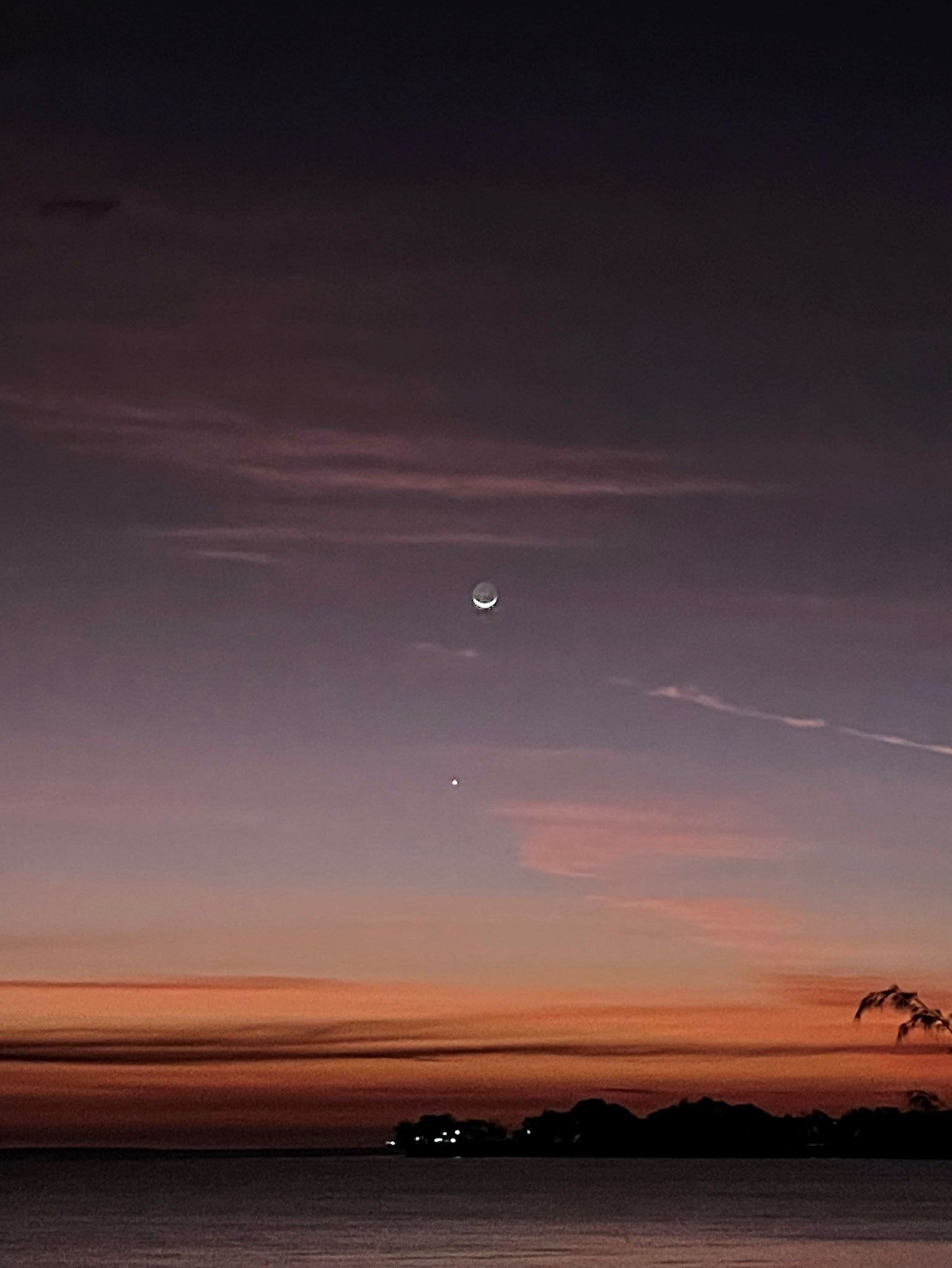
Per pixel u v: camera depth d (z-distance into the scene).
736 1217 160.00
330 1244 124.19
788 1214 165.12
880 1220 154.00
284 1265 106.12
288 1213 173.38
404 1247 121.62
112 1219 160.50
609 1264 106.12
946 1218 156.75
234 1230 141.12
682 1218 159.38
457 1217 162.75
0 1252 117.38
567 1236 133.50
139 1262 109.06
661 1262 107.62
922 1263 107.31
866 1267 104.19
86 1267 105.56
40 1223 152.50
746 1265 105.94
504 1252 116.50
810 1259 110.19
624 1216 163.75
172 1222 155.38
